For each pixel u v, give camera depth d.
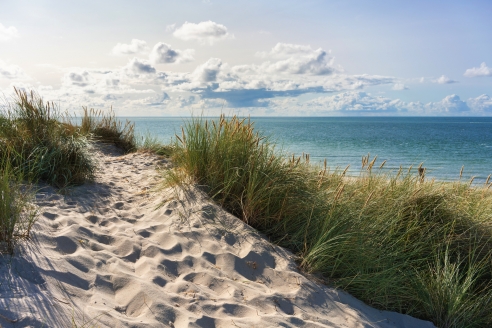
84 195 5.08
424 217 5.00
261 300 3.37
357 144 37.00
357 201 5.01
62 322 2.41
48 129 5.83
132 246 3.80
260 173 4.82
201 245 4.08
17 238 3.24
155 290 3.10
